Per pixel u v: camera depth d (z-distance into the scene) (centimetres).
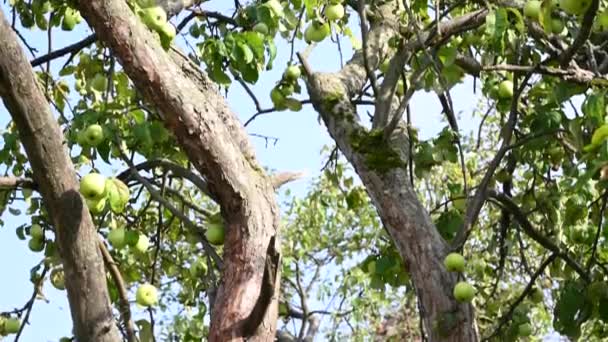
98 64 735
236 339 467
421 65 662
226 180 489
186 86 489
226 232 497
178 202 852
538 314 1230
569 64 582
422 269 637
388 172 668
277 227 502
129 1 564
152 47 486
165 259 864
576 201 680
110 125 599
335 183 884
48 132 498
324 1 720
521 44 666
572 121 567
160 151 696
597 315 696
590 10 519
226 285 484
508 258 1081
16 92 487
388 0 835
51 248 701
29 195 720
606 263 717
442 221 715
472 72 701
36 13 757
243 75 633
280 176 555
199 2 709
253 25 720
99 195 529
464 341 619
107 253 617
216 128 490
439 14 691
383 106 699
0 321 665
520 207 791
